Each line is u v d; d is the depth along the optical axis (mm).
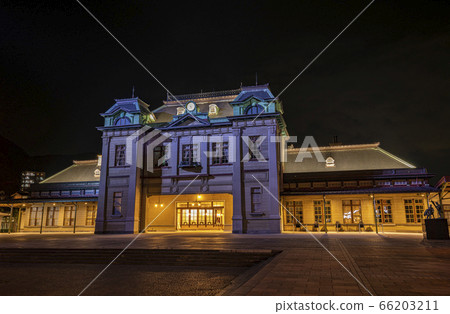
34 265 15836
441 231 19812
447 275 9867
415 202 33594
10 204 40000
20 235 32875
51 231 40844
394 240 21719
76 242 22297
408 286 8406
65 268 14789
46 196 42062
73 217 40625
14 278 12406
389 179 35062
